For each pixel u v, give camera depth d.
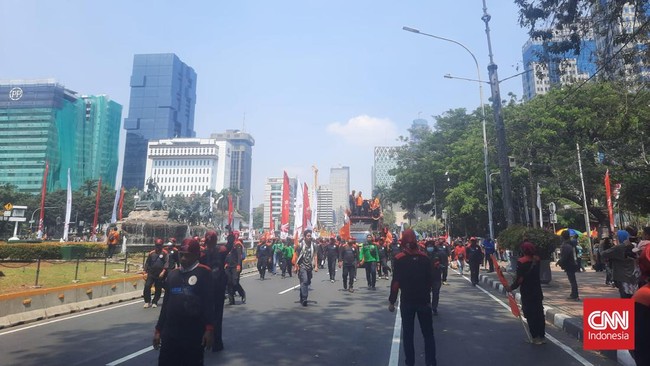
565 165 33.16
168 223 38.38
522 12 11.52
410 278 5.93
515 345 7.42
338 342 7.64
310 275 12.15
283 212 26.62
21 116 110.62
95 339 8.09
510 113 34.62
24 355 6.94
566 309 10.12
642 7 10.48
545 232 15.01
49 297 10.84
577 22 11.19
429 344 5.82
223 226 82.31
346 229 29.83
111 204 83.62
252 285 17.52
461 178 40.41
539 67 12.51
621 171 32.94
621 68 11.66
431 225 82.00
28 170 107.69
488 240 22.78
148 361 6.53
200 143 155.75
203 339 4.36
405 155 53.59
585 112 30.84
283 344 7.51
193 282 4.30
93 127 122.06
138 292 14.97
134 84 190.25
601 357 6.61
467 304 12.20
